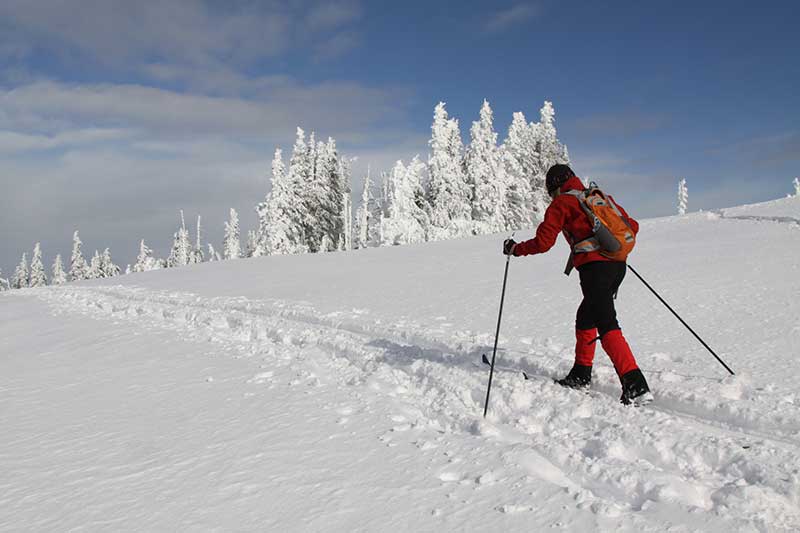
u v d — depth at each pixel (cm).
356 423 385
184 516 258
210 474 306
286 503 267
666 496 251
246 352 672
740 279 851
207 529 246
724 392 366
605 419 345
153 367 618
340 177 5516
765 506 235
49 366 662
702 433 305
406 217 4397
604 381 418
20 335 950
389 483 285
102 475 312
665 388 386
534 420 371
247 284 1478
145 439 373
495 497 262
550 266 1286
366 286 1238
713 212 2070
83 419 430
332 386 493
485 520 241
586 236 405
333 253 2339
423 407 423
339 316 850
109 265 7662
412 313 839
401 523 243
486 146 4566
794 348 471
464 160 4731
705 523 227
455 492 270
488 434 352
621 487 268
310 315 880
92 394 511
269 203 4631
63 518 262
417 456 319
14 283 7888
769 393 359
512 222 4616
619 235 393
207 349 706
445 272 1373
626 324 631
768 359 445
